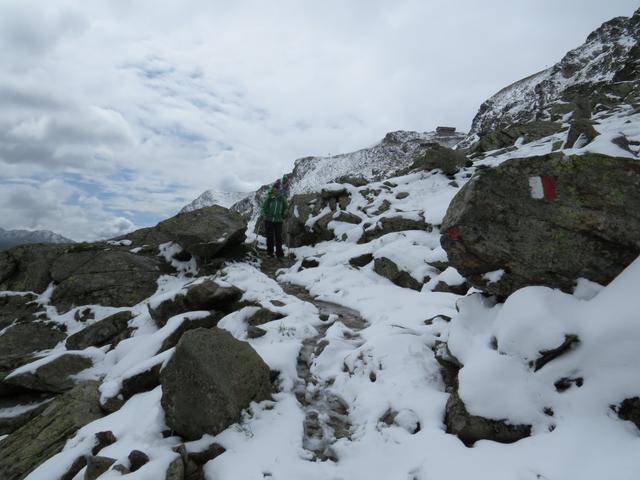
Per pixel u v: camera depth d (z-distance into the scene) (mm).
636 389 3551
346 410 5324
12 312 12984
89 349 8523
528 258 4660
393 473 3828
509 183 4816
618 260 4324
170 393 4695
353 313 9258
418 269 10727
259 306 8672
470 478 3416
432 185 17203
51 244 15266
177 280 13992
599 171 4477
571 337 3990
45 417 6086
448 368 5223
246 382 5137
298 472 3977
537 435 3635
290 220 18594
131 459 4133
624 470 2990
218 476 3996
